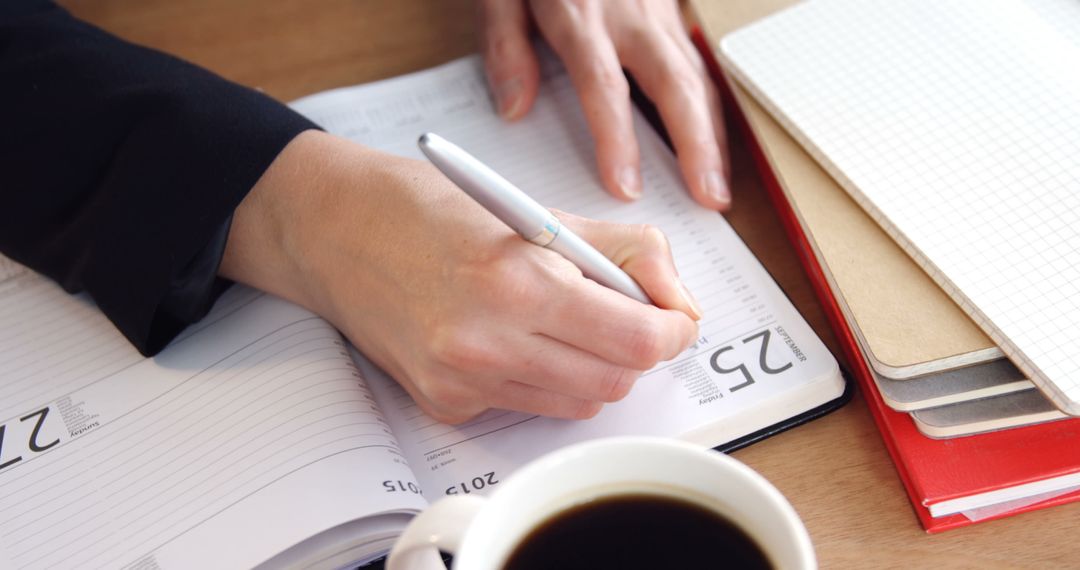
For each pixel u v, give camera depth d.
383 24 0.89
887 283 0.58
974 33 0.71
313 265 0.60
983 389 0.53
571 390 0.55
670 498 0.39
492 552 0.37
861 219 0.62
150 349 0.63
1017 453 0.53
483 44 0.82
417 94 0.81
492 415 0.60
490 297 0.53
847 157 0.65
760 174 0.74
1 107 0.66
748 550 0.38
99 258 0.62
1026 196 0.60
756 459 0.57
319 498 0.53
